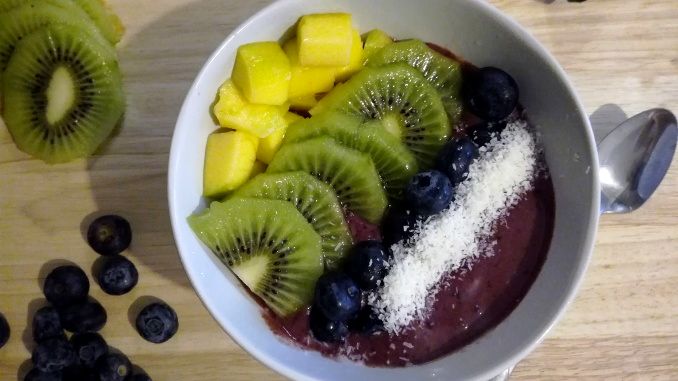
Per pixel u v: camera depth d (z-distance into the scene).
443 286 0.29
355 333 0.29
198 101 0.28
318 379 0.28
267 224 0.29
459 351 0.29
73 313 0.32
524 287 0.29
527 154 0.29
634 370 0.33
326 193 0.29
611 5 0.32
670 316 0.33
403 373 0.29
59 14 0.32
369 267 0.28
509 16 0.31
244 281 0.30
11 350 0.33
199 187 0.29
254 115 0.29
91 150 0.32
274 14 0.28
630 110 0.32
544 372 0.33
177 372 0.33
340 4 0.29
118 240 0.32
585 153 0.28
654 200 0.33
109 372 0.32
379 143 0.29
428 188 0.28
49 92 0.32
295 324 0.30
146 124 0.32
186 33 0.32
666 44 0.32
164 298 0.33
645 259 0.32
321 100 0.30
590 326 0.33
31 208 0.33
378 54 0.30
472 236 0.29
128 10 0.32
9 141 0.33
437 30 0.30
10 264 0.33
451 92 0.31
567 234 0.29
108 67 0.32
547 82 0.29
